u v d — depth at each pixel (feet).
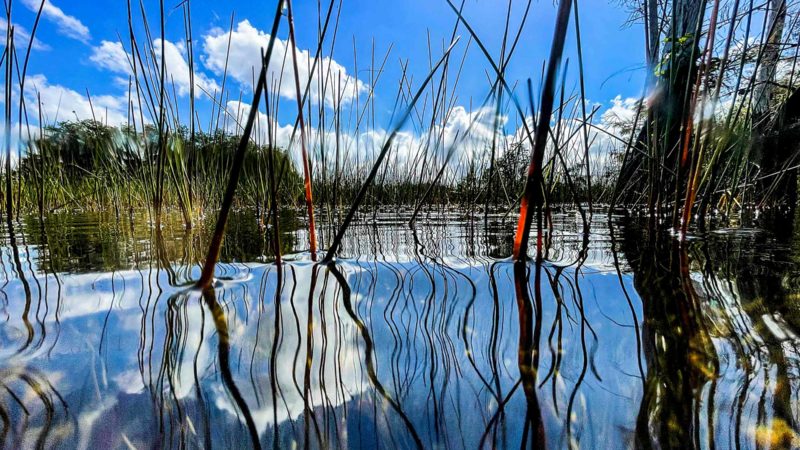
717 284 2.36
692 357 1.42
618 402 1.18
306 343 1.64
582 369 1.39
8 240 4.73
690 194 4.01
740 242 3.99
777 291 2.16
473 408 1.19
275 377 1.35
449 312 2.02
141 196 9.95
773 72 6.30
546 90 2.43
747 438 0.99
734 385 1.22
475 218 8.36
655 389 1.24
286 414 1.16
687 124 4.17
